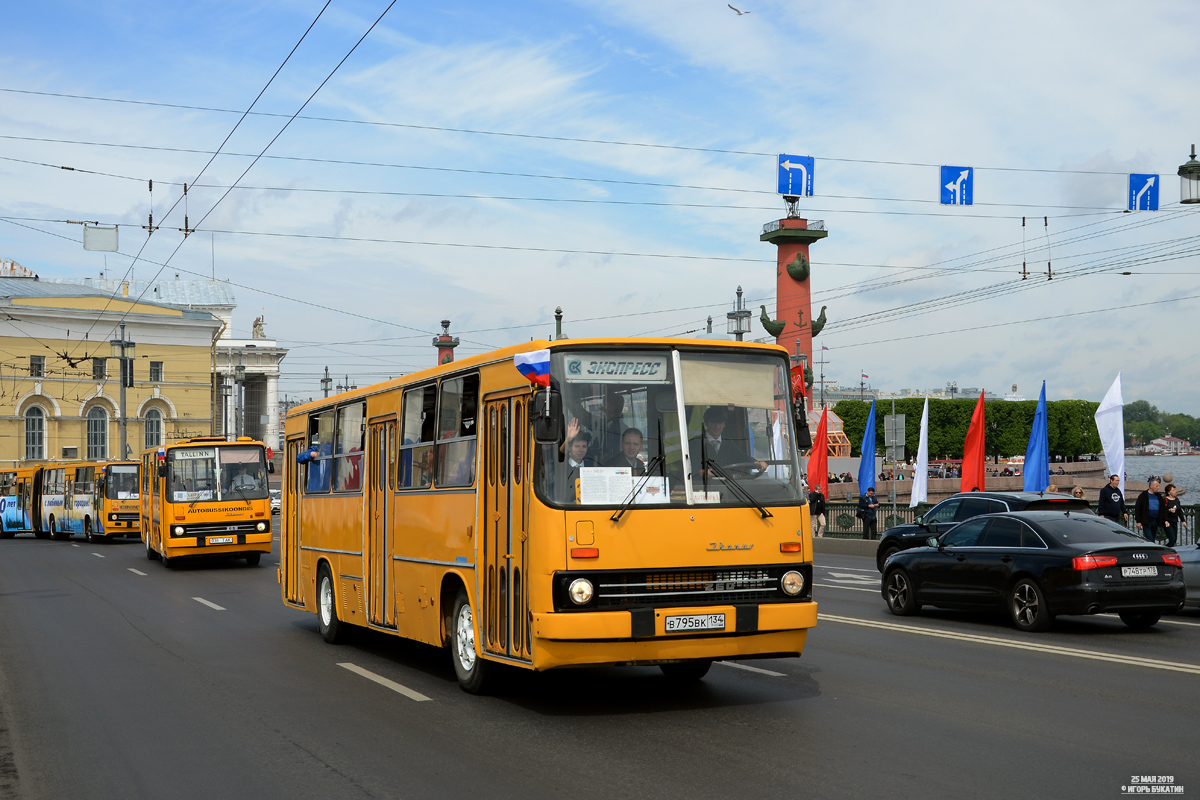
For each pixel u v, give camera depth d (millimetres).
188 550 27609
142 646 13953
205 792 7105
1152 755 7504
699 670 10688
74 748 8414
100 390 80938
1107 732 8227
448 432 10688
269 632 15352
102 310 80312
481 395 9922
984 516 15547
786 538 9164
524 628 8914
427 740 8359
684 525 8836
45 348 78500
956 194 24391
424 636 11094
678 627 8625
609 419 8883
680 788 6816
